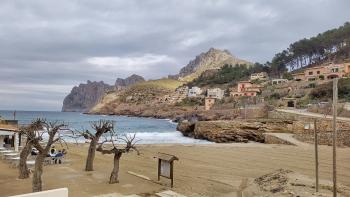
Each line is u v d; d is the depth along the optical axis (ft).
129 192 55.88
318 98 299.38
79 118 584.81
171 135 236.84
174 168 82.12
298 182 59.52
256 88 439.63
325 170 81.15
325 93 297.12
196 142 185.16
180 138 215.10
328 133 139.44
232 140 189.88
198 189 60.18
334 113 44.98
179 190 58.75
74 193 54.13
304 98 312.09
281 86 398.42
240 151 117.91
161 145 138.62
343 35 514.68
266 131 186.19
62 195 29.60
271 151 117.39
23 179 63.46
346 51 494.59
